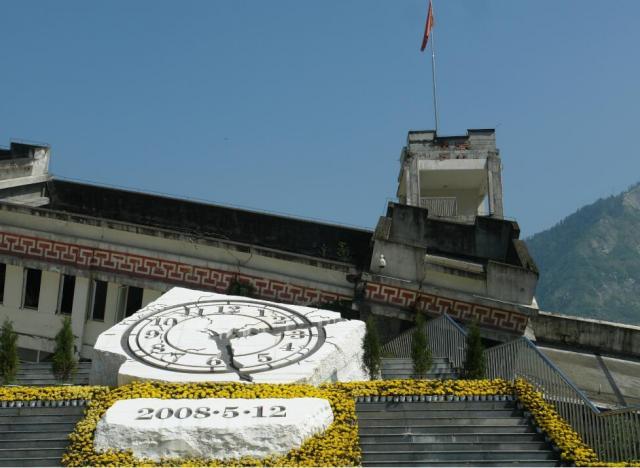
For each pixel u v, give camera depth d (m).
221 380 17.36
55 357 19.81
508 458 14.90
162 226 32.75
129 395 16.23
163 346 18.98
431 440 15.59
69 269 28.30
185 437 14.60
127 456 14.40
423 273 26.41
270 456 14.52
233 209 32.03
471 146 39.72
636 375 28.22
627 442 15.35
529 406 16.41
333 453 14.50
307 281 26.98
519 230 30.89
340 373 19.25
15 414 16.48
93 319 28.36
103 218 31.23
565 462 14.55
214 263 27.48
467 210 41.66
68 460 14.41
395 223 31.77
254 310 21.61
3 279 29.11
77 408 16.61
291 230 31.61
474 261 31.20
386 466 14.62
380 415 16.56
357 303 26.62
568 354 30.53
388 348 25.88
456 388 17.23
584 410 16.11
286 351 18.81
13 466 14.57
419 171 39.41
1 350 19.03
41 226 28.72
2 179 32.03
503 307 25.94
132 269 28.02
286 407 15.42
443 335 22.52
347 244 31.08
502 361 19.55
